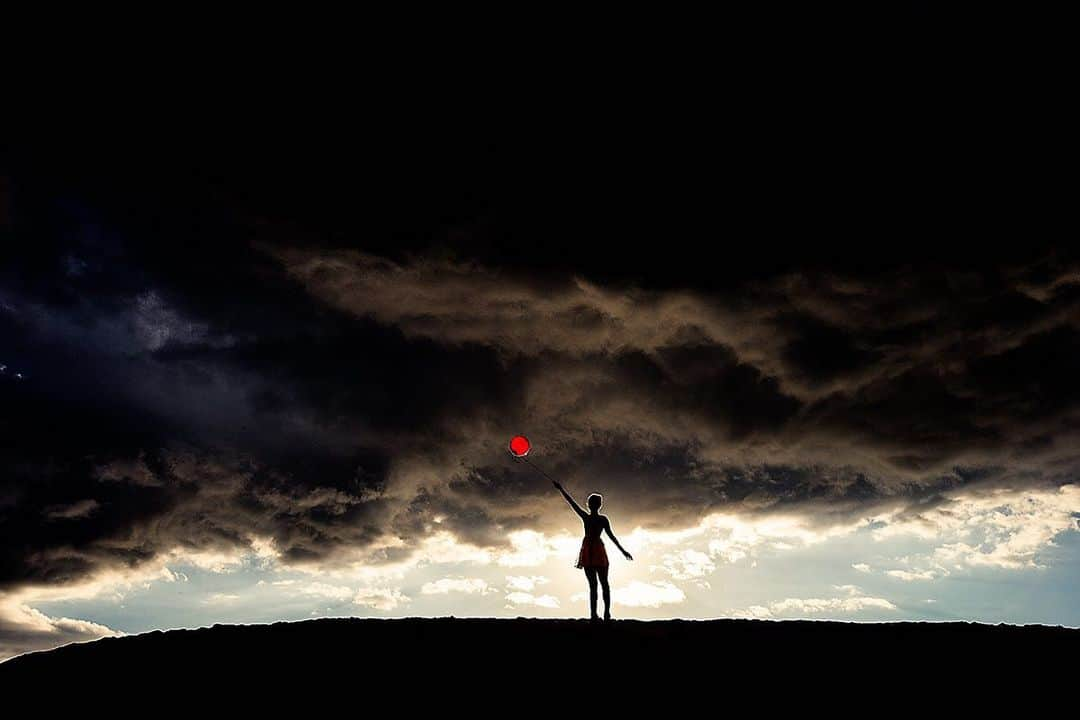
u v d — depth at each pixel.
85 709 15.17
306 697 15.09
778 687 15.22
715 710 14.41
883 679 15.55
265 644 17.52
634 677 15.60
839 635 17.66
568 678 15.57
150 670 16.59
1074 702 14.72
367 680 15.65
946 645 17.12
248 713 14.61
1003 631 18.09
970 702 14.72
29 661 17.89
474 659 16.39
